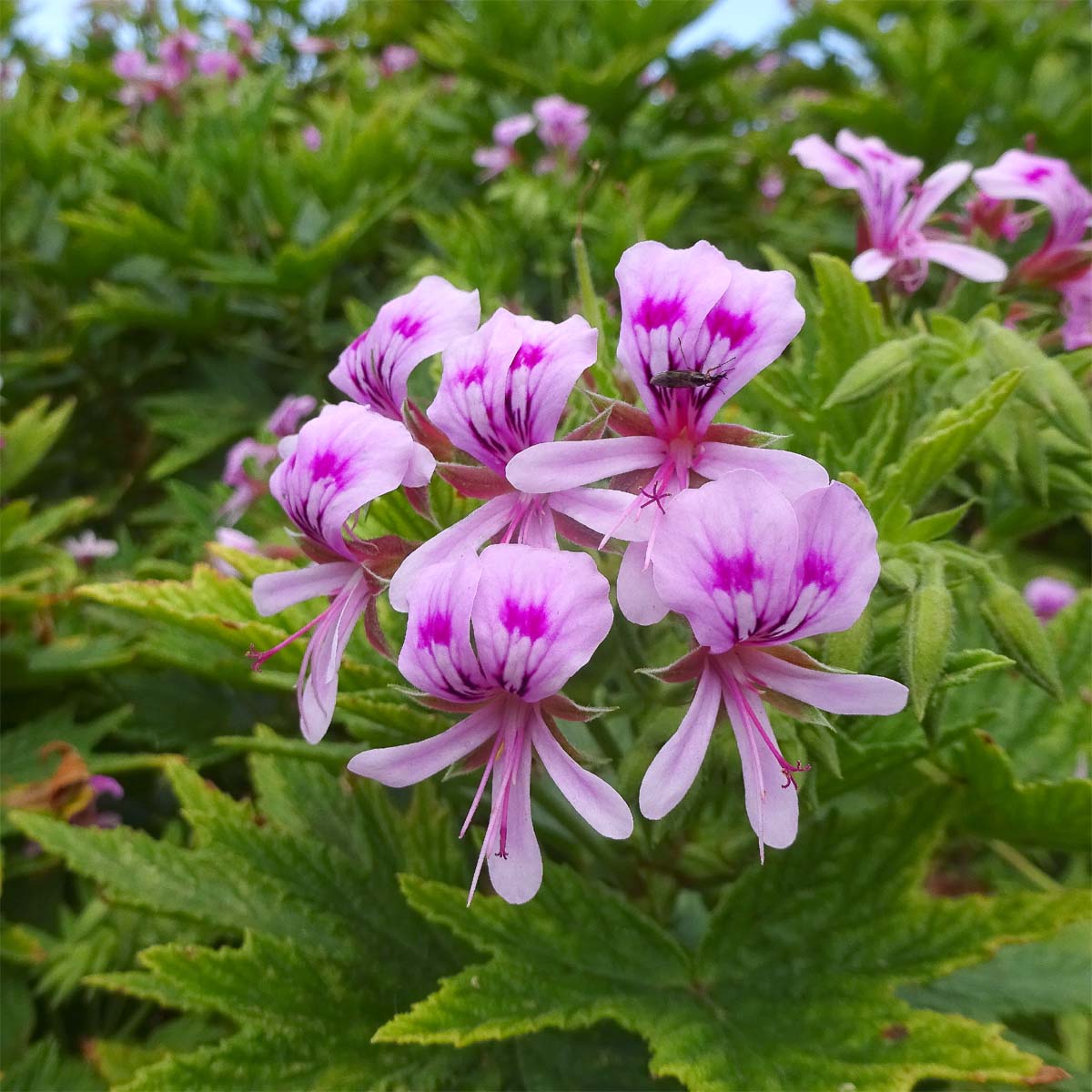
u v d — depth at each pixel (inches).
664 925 7.0
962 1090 6.7
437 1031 5.3
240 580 7.6
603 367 6.0
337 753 6.4
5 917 8.6
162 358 14.4
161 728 9.3
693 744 4.4
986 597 5.6
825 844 6.2
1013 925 5.7
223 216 14.1
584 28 18.7
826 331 6.9
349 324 14.0
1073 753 7.3
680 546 4.1
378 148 13.5
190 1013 8.0
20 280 15.1
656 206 14.4
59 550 10.6
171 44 17.7
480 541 4.6
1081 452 6.6
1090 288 7.3
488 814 7.0
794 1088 5.2
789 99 21.4
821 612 4.3
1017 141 15.8
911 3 19.2
